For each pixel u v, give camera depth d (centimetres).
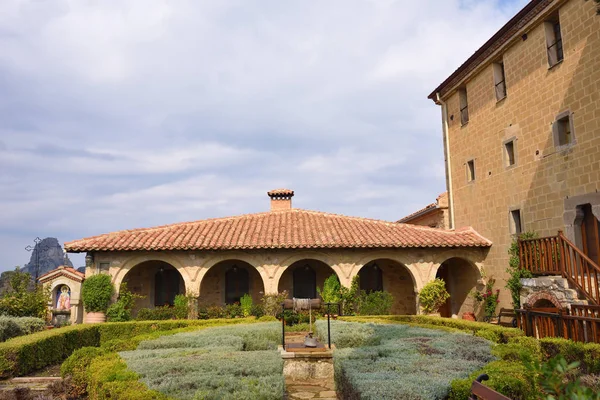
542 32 1537
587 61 1340
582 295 1236
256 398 610
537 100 1563
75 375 896
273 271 1955
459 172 2112
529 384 650
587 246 1369
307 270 2186
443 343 1028
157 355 945
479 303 1941
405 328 1318
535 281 1377
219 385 680
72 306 1916
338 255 1978
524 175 1636
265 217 2342
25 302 1862
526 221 1625
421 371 755
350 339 1157
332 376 1098
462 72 2025
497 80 1827
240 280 2173
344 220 2311
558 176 1462
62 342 1345
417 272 1981
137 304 2111
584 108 1353
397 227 2200
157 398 607
